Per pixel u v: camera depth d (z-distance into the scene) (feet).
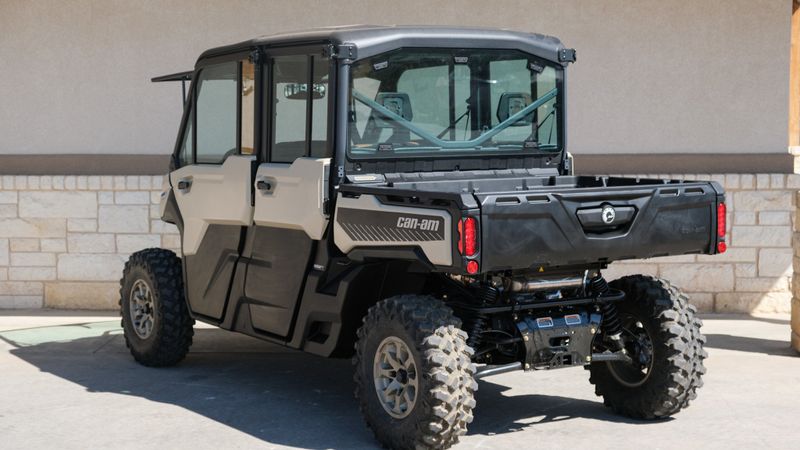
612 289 19.92
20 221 32.45
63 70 32.60
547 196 17.39
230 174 21.99
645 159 32.04
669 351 19.49
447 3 32.14
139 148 32.68
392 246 18.13
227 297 22.75
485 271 16.90
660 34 31.94
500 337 19.24
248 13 32.27
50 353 26.58
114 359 25.91
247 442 18.90
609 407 20.98
